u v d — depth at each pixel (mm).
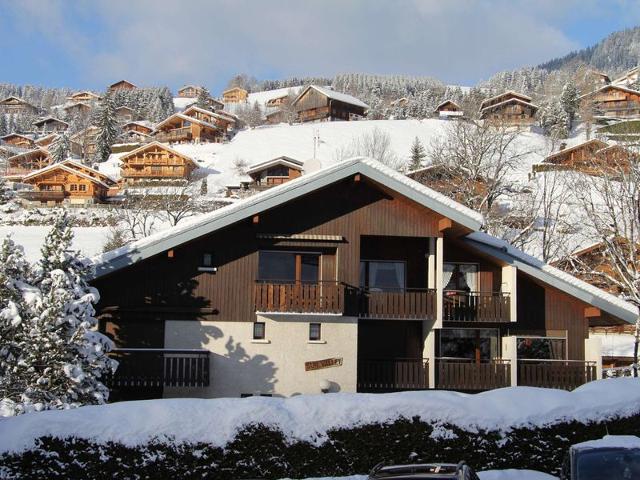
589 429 15727
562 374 25188
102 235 63938
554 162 63219
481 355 26391
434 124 124188
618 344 47406
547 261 43500
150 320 24016
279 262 25109
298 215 24797
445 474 10852
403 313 24844
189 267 24203
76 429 13531
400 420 14961
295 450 14391
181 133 125688
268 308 23906
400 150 107500
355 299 24672
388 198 25203
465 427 15234
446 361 26031
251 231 24594
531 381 25125
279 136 122312
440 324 24688
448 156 63938
